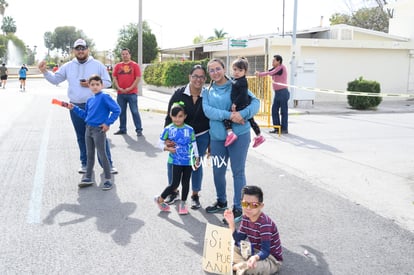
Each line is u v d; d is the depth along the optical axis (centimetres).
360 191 591
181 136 482
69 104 595
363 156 809
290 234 445
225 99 468
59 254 394
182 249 409
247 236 370
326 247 415
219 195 509
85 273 360
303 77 1733
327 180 645
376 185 620
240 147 473
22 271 361
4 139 941
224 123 469
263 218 360
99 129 583
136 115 999
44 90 2803
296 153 833
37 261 379
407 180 646
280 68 1027
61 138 961
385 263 383
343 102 1997
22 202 534
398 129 1156
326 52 1975
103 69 676
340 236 440
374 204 538
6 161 740
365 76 2052
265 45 1806
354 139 994
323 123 1275
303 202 544
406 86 2116
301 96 1739
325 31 2417
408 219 488
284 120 1057
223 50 2386
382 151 856
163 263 380
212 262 365
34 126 1128
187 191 504
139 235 439
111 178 648
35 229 450
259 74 1052
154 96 2286
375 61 2053
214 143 488
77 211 506
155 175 668
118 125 1169
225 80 479
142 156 796
